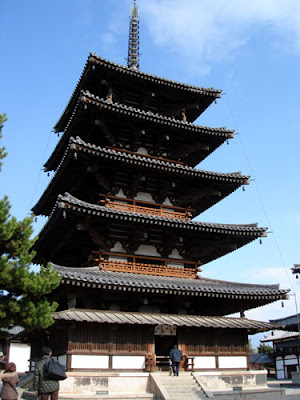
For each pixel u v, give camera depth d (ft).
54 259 109.19
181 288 81.46
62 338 76.28
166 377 75.31
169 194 106.63
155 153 110.42
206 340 84.53
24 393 80.07
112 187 99.50
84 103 95.86
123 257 91.97
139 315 81.41
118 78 108.78
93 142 110.01
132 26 159.84
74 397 67.67
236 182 105.81
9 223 58.54
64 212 81.61
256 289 90.84
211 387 80.38
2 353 170.09
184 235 98.53
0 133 61.31
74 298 78.18
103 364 73.87
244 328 85.46
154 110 117.80
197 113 124.06
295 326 169.27
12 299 58.80
